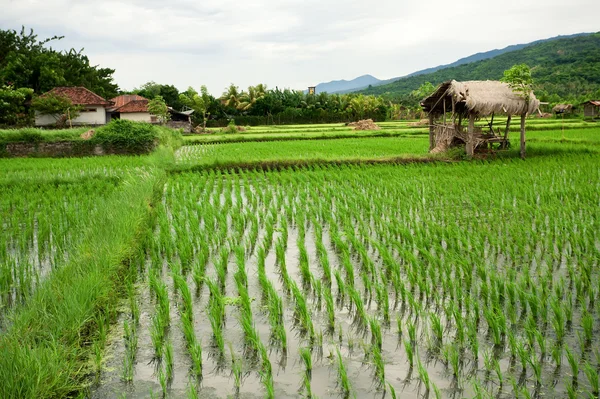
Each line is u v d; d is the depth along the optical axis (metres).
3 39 51.41
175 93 68.00
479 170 17.64
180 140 34.81
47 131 26.14
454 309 6.11
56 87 44.91
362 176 16.80
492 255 8.71
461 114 23.45
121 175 16.42
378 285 7.01
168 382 5.17
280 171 19.66
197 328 6.35
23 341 4.95
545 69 108.38
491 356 5.52
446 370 5.31
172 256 8.96
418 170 18.08
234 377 5.25
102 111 43.62
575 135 32.91
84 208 11.72
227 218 11.76
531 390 4.89
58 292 6.17
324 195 13.38
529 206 11.22
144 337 6.11
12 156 24.88
